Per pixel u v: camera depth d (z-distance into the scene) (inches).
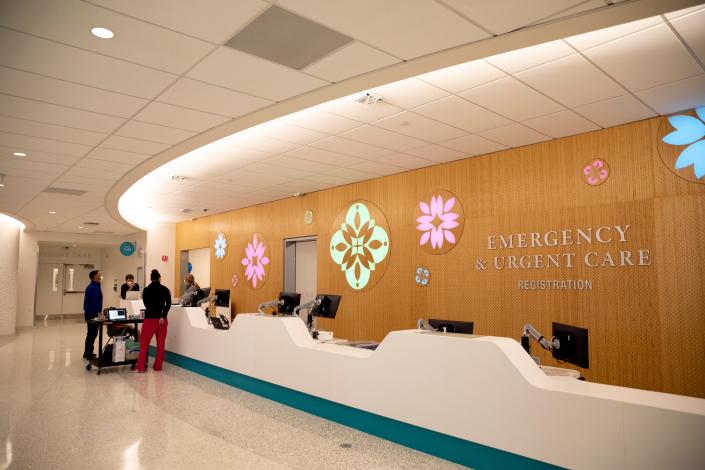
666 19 138.3
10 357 356.8
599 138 233.5
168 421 191.9
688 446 98.0
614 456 108.3
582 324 233.0
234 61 145.3
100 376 283.1
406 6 116.9
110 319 308.3
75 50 137.6
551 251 246.8
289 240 430.6
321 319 378.0
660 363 207.6
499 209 270.4
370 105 203.2
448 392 143.6
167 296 304.2
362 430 172.6
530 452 123.0
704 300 197.5
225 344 258.4
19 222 545.3
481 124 227.0
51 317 724.7
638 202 218.5
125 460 151.9
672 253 207.2
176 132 210.4
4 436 175.8
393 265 327.6
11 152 240.4
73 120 194.9
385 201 337.1
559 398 118.3
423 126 230.4
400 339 160.1
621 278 221.8
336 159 292.5
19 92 166.9
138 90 166.2
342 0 114.4
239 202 454.0
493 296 269.6
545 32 129.7
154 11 118.0
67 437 174.1
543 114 213.0
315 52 140.2
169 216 551.2
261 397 226.8
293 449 158.6
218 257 525.3
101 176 293.1
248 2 114.8
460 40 134.0
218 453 156.9
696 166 202.2
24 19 120.9
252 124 200.8
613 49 155.3
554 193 248.1
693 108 204.2
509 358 129.7
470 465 136.9
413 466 141.3
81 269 754.8
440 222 299.6
